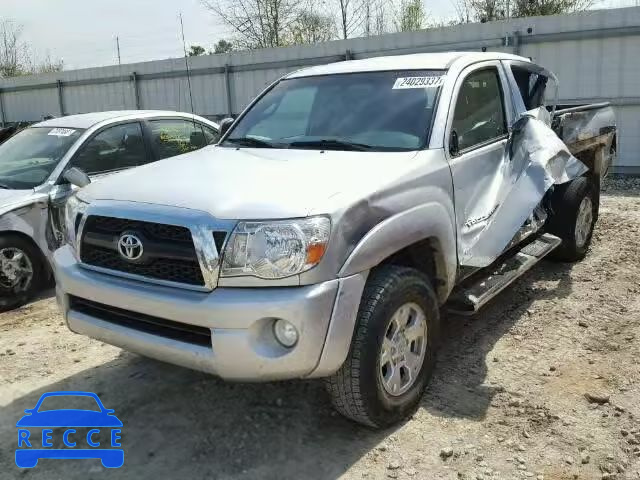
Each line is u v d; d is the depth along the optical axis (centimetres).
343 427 339
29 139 659
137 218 305
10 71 3709
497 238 404
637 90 1162
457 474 296
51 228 589
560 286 548
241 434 337
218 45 2334
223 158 388
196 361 291
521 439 323
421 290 338
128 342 315
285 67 1590
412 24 2556
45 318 540
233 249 282
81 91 2089
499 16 2375
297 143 407
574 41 1198
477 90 444
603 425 333
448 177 371
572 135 569
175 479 301
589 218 613
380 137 388
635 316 477
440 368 404
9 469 314
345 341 291
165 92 1856
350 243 294
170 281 298
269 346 283
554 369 397
